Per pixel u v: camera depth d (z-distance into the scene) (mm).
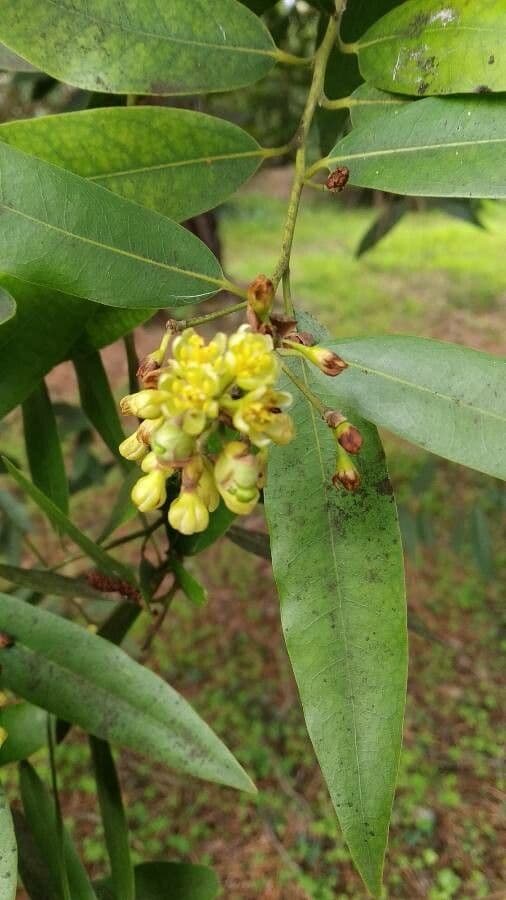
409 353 93
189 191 112
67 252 99
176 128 111
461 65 97
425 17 100
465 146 97
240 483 83
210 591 521
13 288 110
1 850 99
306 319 102
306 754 414
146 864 134
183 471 87
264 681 457
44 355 114
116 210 100
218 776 105
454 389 90
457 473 608
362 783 88
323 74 114
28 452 139
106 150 108
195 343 86
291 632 91
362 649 91
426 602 504
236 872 364
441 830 379
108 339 122
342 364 87
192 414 83
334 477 92
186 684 457
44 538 551
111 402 138
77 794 394
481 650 473
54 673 113
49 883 123
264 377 82
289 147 114
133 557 511
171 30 110
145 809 393
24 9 104
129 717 110
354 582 92
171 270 102
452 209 273
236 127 113
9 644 114
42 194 98
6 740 124
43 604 200
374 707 89
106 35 107
